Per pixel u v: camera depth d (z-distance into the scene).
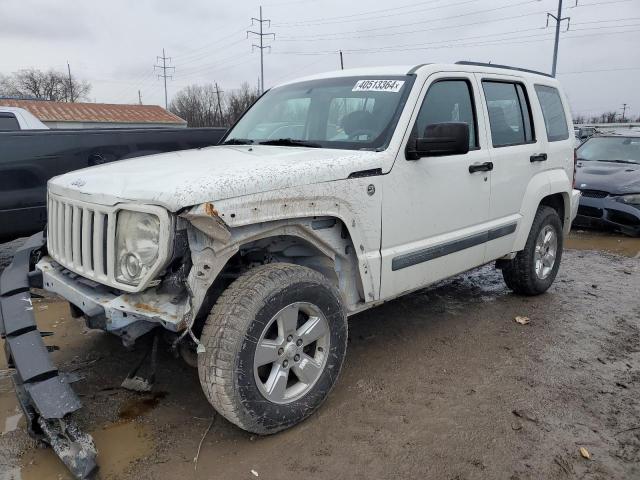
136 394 3.52
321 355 3.22
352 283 3.53
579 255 7.74
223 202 2.67
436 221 3.96
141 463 2.83
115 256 2.82
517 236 4.99
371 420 3.24
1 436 3.06
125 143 6.09
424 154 3.59
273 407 2.93
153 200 2.63
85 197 2.97
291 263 3.42
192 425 3.19
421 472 2.79
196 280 2.66
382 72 4.10
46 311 4.99
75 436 2.68
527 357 4.15
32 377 2.69
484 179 4.38
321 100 4.16
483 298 5.57
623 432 3.16
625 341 4.50
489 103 4.55
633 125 30.20
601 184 9.05
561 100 5.71
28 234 5.69
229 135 4.59
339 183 3.21
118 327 2.81
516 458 2.90
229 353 2.70
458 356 4.15
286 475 2.75
